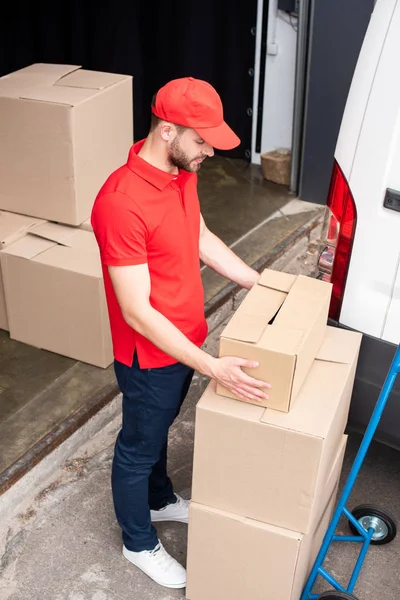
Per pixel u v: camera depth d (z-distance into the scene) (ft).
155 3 17.40
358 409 9.24
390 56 8.14
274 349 7.09
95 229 7.32
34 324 11.87
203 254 8.84
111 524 9.70
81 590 8.82
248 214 16.46
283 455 7.29
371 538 9.16
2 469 9.78
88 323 11.32
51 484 10.25
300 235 15.83
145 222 7.16
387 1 8.25
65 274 11.06
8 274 11.60
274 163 17.43
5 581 8.90
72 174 11.53
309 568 8.70
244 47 17.15
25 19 18.47
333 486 8.78
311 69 15.65
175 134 7.04
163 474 9.31
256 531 7.76
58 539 9.46
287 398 7.27
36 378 11.48
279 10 16.22
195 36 17.46
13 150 11.78
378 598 8.82
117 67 18.13
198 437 7.61
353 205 8.72
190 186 7.60
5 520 9.68
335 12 14.88
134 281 7.25
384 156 8.32
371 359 9.00
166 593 8.81
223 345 7.28
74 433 10.65
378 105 8.29
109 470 10.52
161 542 9.50
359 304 9.02
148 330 7.35
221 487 7.79
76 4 17.63
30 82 12.04
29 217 12.29
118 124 12.32
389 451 10.97
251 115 18.04
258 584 8.11
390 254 8.57
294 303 7.92
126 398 8.15
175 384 8.00
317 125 16.08
